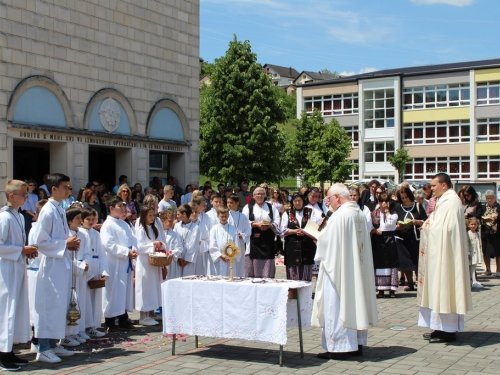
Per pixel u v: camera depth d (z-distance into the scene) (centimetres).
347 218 809
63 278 830
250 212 1224
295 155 4369
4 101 1672
